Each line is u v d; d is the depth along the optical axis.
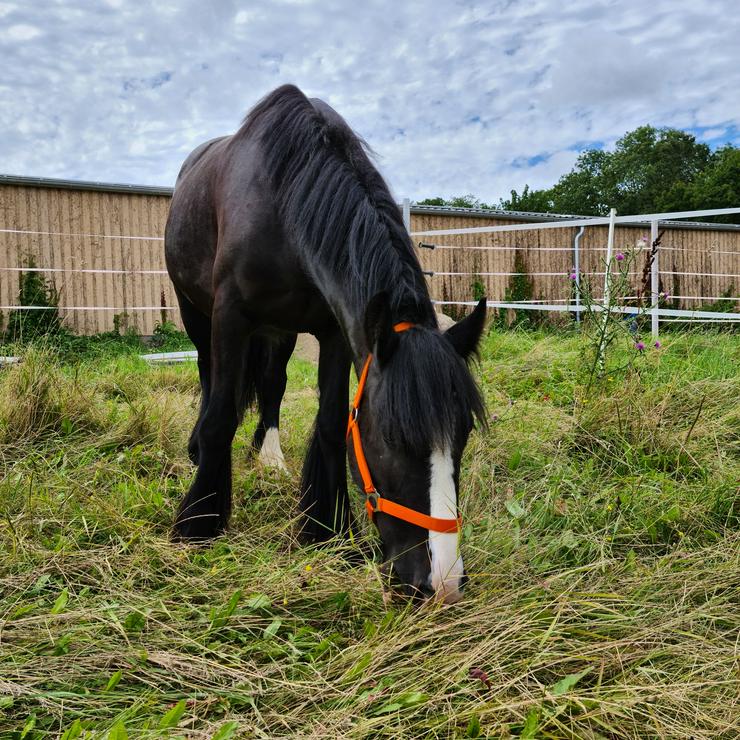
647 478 2.71
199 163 3.18
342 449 2.50
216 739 1.21
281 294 2.39
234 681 1.49
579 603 1.76
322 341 2.53
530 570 2.04
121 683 1.49
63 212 9.13
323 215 2.09
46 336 4.67
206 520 2.39
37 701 1.41
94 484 2.63
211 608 1.76
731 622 1.77
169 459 3.09
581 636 1.66
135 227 9.61
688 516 2.41
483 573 1.91
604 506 2.49
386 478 1.71
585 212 45.25
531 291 11.72
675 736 1.34
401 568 1.68
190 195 3.01
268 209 2.31
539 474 2.84
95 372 4.79
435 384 1.62
